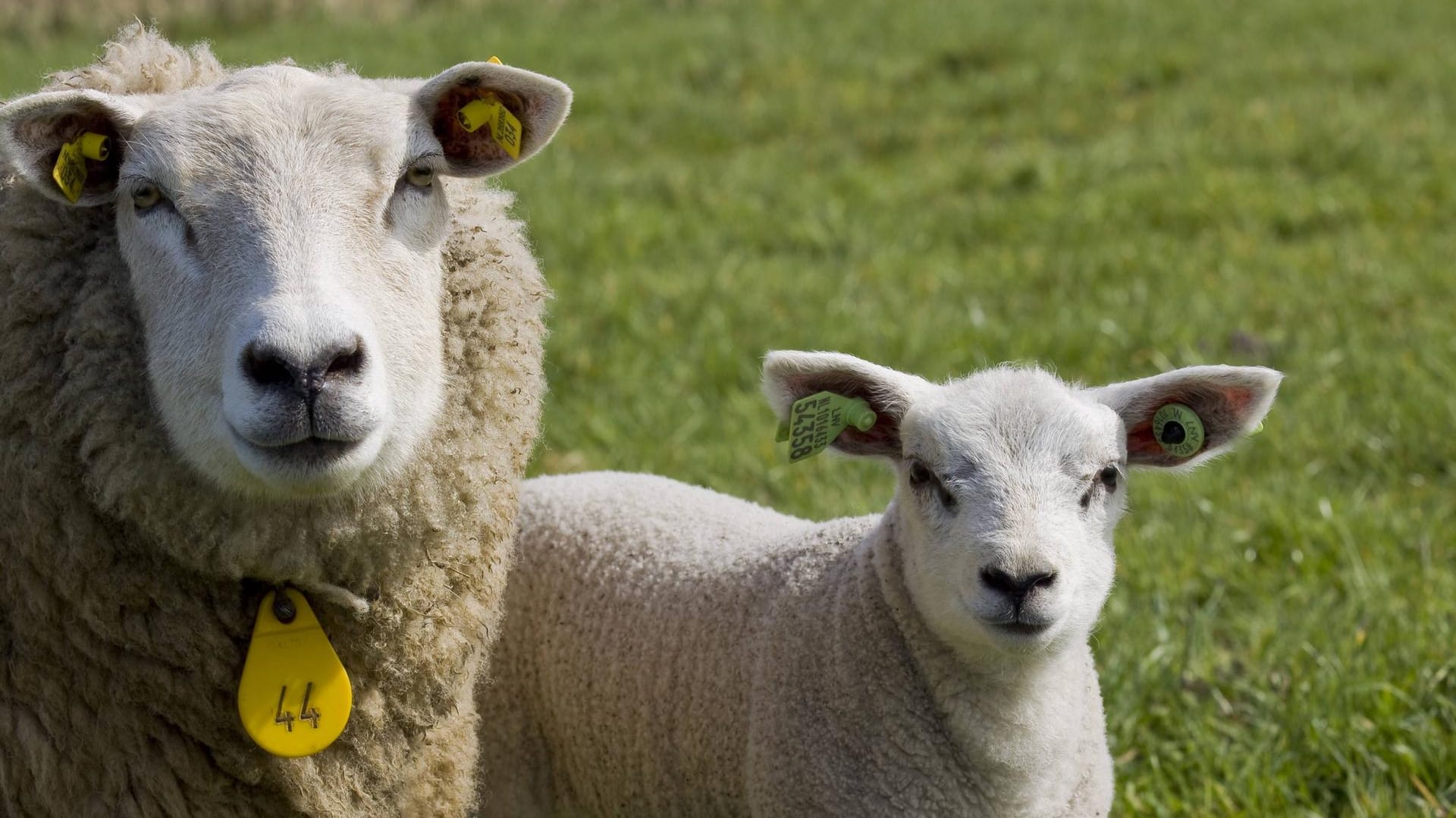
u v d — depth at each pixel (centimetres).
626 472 703
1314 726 615
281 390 386
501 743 602
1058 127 1773
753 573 570
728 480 849
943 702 506
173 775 428
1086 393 552
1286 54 2053
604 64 2217
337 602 440
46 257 430
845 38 2317
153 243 417
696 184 1573
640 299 1173
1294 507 802
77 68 466
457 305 475
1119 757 627
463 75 450
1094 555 517
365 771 453
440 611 464
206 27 2553
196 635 425
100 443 413
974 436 512
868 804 510
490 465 477
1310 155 1558
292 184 416
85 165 423
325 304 395
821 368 545
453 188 493
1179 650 684
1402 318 1092
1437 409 910
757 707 536
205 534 416
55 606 420
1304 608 716
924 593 503
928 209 1467
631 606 582
